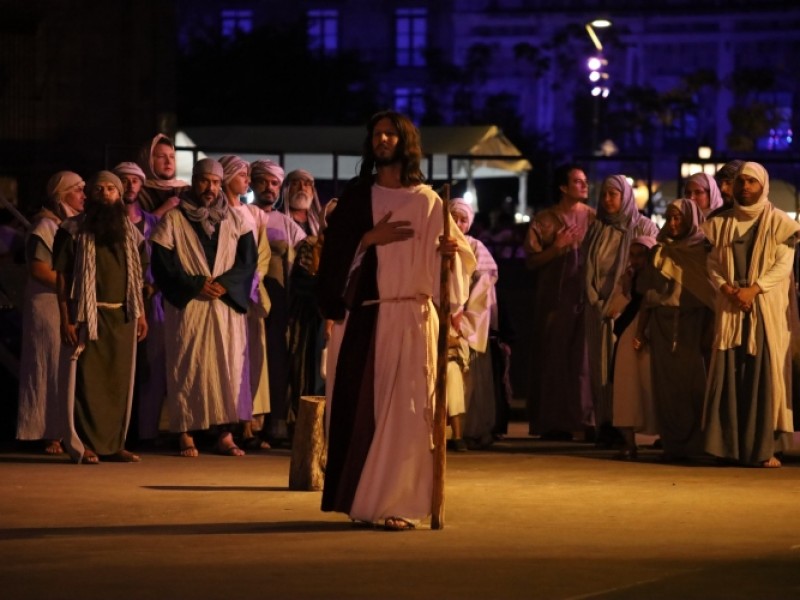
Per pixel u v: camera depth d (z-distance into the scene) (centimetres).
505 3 9562
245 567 947
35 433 1617
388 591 868
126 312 1570
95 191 1561
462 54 9469
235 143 3522
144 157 1808
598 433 1798
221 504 1262
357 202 1128
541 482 1419
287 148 3525
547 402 1864
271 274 1748
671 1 9700
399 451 1116
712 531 1117
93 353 1561
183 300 1609
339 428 1130
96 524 1152
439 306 1106
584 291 1822
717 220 1584
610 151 5478
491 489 1362
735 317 1558
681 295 1603
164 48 3231
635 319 1633
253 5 9219
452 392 1684
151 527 1134
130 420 1692
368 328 1126
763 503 1276
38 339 1614
